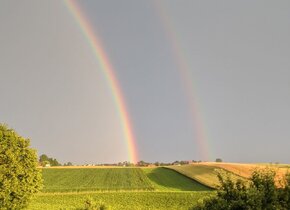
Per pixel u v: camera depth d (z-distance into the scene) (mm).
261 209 14422
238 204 14477
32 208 47812
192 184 87188
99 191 75438
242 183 15367
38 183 39969
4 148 37125
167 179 98250
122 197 63000
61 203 56938
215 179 90875
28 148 39188
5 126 39219
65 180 103562
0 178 35781
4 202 36156
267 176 15273
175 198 60375
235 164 107312
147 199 60156
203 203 16047
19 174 37500
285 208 14578
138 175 110812
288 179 14992
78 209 23297
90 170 131125
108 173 120062
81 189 80938
